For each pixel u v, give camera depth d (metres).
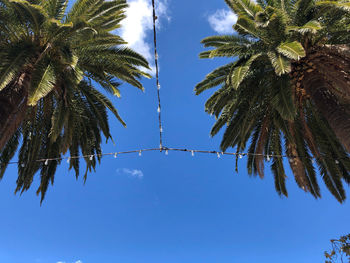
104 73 11.09
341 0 9.17
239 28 10.43
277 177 13.38
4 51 8.02
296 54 7.93
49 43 8.96
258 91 11.18
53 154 11.46
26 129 11.54
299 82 10.74
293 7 10.27
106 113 11.98
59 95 10.04
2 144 8.02
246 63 9.37
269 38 10.07
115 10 10.82
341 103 9.84
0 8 8.44
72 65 8.05
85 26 8.77
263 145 12.05
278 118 11.66
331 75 9.40
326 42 9.95
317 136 12.30
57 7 9.45
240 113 11.66
